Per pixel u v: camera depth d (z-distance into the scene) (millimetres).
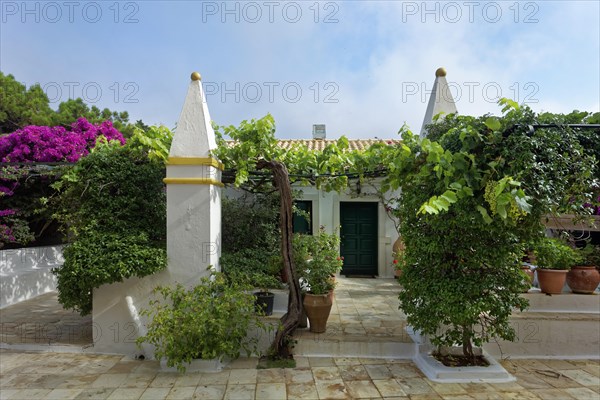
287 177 4641
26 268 8031
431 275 3869
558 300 4777
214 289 4262
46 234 9328
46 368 4102
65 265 4238
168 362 3830
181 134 4449
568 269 4797
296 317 4430
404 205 4039
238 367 4102
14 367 4133
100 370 4055
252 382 3732
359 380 3770
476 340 3795
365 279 8312
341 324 5023
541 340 4512
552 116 3686
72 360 4340
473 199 3383
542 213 3344
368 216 8852
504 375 3809
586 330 4496
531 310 4777
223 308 3965
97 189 4535
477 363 4074
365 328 4859
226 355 4258
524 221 3449
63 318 6039
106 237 4367
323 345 4426
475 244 3672
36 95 11617
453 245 3732
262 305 4828
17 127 11023
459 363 4059
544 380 3814
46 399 3408
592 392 3545
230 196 7754
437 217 3562
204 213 4422
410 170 4012
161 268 4309
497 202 3018
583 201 3428
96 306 4574
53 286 8273
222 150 4555
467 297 3637
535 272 5273
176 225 4426
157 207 4773
